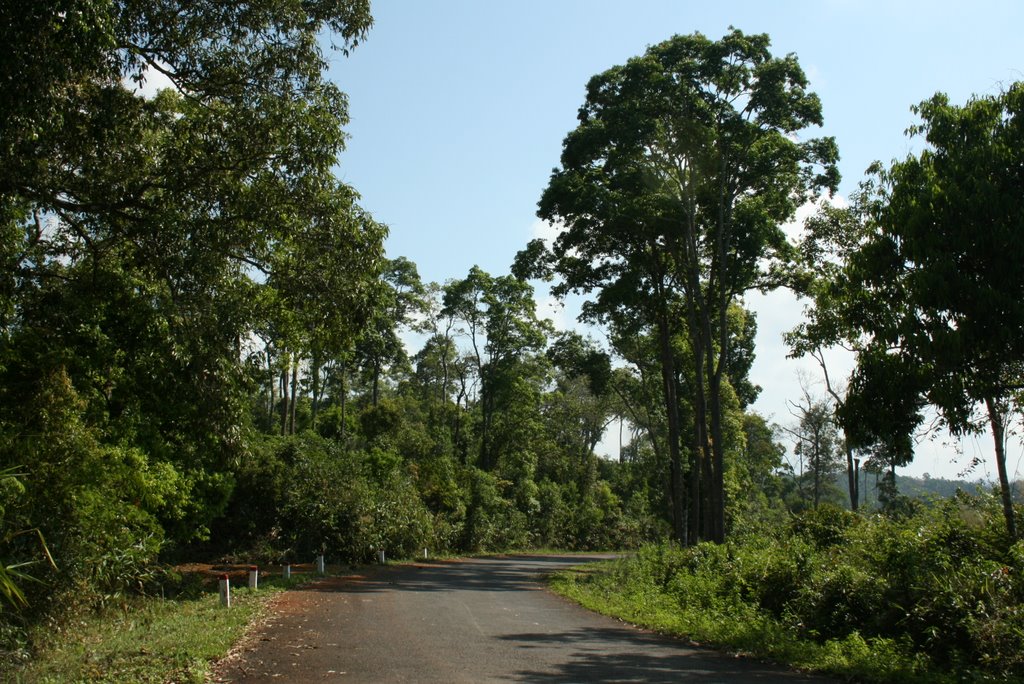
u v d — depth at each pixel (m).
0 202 13.17
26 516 11.66
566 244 32.78
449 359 65.75
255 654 10.72
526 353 60.41
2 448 11.72
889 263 13.31
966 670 9.66
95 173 14.80
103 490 14.01
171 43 14.50
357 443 50.53
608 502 73.31
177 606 15.60
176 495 20.06
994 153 12.11
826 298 20.17
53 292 15.83
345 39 15.52
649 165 30.97
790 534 22.73
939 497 14.98
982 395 12.09
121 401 17.08
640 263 32.47
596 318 35.28
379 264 16.27
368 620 14.64
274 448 32.88
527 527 60.91
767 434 67.69
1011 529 13.23
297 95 15.31
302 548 31.12
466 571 32.00
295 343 18.50
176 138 14.84
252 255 16.64
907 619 11.40
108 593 13.92
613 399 72.31
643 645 12.37
